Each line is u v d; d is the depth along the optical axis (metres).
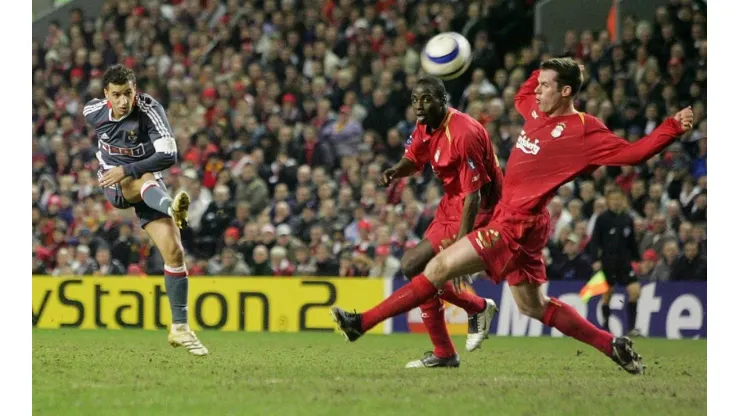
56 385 20.03
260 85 54.47
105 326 40.50
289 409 17.06
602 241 37.97
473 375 22.31
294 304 40.00
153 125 23.34
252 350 29.45
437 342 23.95
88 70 59.53
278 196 46.94
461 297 24.47
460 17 54.75
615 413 16.98
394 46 54.38
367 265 41.84
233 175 49.47
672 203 42.97
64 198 51.28
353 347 31.12
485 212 23.81
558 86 20.88
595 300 38.44
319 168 47.75
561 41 54.62
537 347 32.16
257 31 58.56
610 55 49.62
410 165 24.36
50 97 59.03
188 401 17.94
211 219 45.97
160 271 44.72
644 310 38.22
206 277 40.66
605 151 20.70
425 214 43.41
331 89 53.69
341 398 18.20
